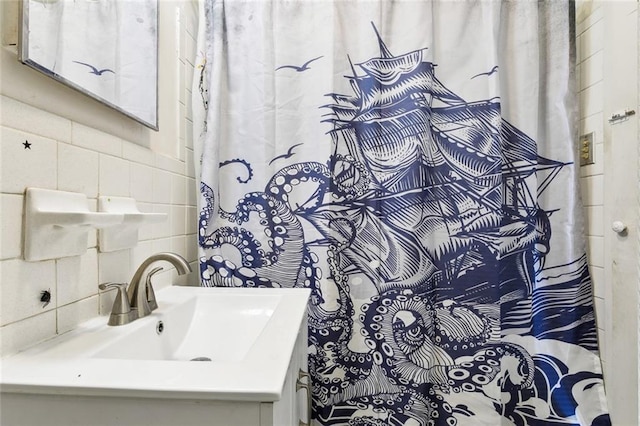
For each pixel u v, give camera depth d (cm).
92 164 61
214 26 109
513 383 107
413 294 105
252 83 111
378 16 108
